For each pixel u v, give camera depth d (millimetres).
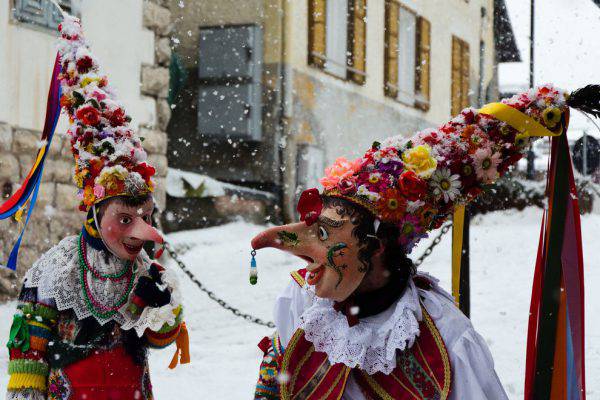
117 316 3775
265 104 17891
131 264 3869
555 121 3406
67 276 3748
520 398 6039
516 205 19500
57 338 3744
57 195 10523
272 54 17797
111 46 11492
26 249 10016
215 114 17984
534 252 14016
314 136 18672
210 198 16859
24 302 3742
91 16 11109
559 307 3631
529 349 3762
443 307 3215
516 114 3393
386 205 3152
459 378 3064
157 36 12375
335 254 3107
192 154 18422
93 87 3953
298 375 3287
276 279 12344
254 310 10047
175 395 6168
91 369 3721
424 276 3365
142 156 3926
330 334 3232
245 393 6238
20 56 10062
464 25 25844
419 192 3176
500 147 3391
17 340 3695
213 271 12969
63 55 4086
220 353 7523
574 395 3619
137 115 12000
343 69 19703
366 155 3307
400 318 3127
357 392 3201
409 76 22906
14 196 4391
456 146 3332
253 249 3141
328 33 19328
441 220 3406
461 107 25766
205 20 18219
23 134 10086
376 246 3152
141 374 3848
